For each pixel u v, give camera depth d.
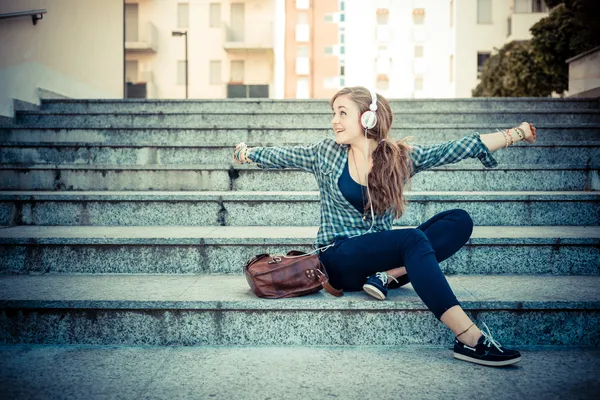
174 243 2.76
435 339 2.23
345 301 2.22
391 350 2.18
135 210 3.31
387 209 2.20
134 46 21.67
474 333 2.00
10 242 2.74
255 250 2.76
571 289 2.38
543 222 3.25
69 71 6.25
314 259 2.27
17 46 5.20
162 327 2.25
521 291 2.35
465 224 2.24
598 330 2.21
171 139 4.85
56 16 5.95
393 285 2.41
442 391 1.76
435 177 3.81
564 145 4.17
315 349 2.19
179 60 22.22
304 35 35.97
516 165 3.78
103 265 2.77
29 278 2.64
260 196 3.28
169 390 1.77
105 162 4.34
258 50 22.39
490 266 2.73
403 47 36.31
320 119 5.37
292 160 2.31
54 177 3.96
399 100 5.80
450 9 25.05
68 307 2.22
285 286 2.25
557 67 11.54
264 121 5.39
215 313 2.24
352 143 2.21
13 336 2.25
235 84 22.38
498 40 23.22
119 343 2.24
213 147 4.31
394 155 2.15
